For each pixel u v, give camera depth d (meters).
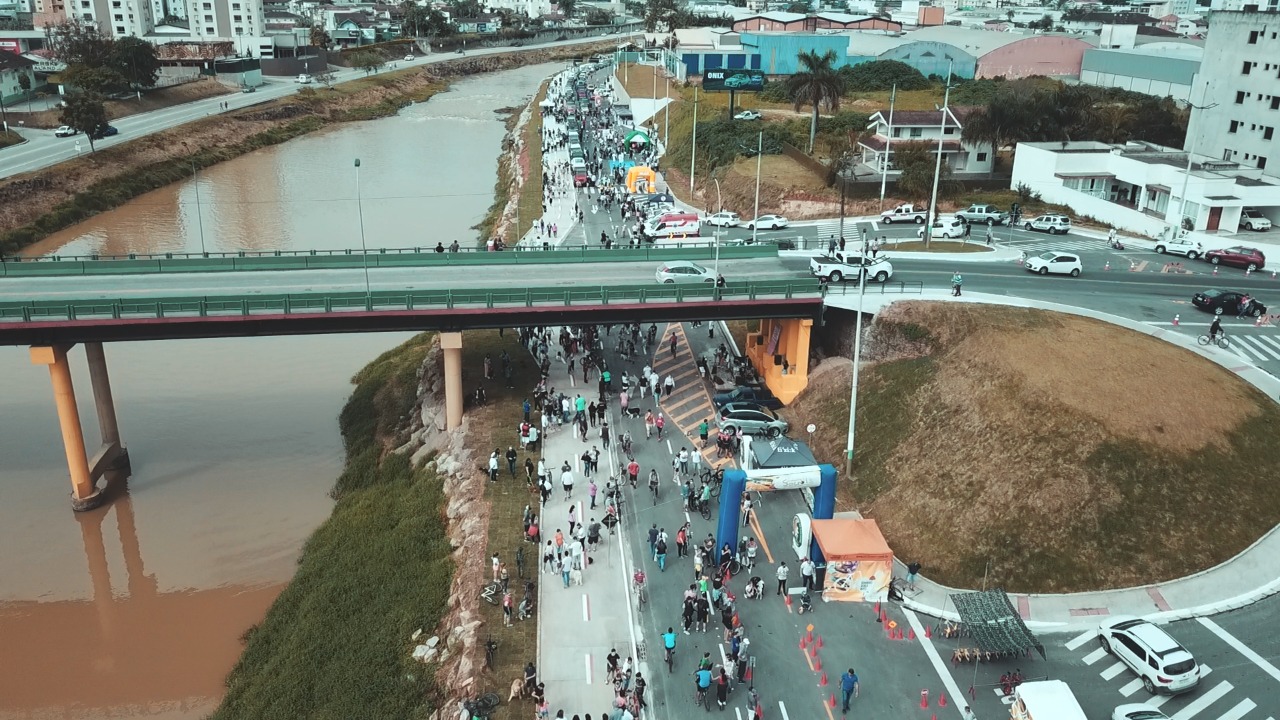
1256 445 52.16
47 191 126.31
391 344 90.25
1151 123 119.25
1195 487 49.38
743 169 121.88
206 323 58.72
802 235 97.69
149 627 51.81
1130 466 50.06
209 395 78.38
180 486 64.81
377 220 124.69
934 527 50.81
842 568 45.59
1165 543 47.12
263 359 86.06
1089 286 74.00
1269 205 89.56
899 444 56.97
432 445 64.25
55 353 57.81
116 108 177.12
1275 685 39.56
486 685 40.91
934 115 117.81
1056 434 52.25
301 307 59.53
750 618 45.19
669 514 53.53
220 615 52.84
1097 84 169.12
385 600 50.00
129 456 68.00
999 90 150.25
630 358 74.31
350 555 55.03
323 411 76.12
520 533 51.47
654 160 140.38
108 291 63.94
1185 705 38.81
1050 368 56.78
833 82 124.38
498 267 72.81
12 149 144.25
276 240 114.81
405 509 58.09
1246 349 62.31
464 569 49.31
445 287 66.19
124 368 82.75
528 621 44.91
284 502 63.31
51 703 46.75
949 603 46.34
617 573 48.56
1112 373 56.09
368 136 192.75
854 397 55.47
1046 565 47.06
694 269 69.69
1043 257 77.56
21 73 177.50
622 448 60.50
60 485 64.56
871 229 98.00
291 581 54.53
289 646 48.28
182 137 163.00
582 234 104.50
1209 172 93.62
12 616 52.41
